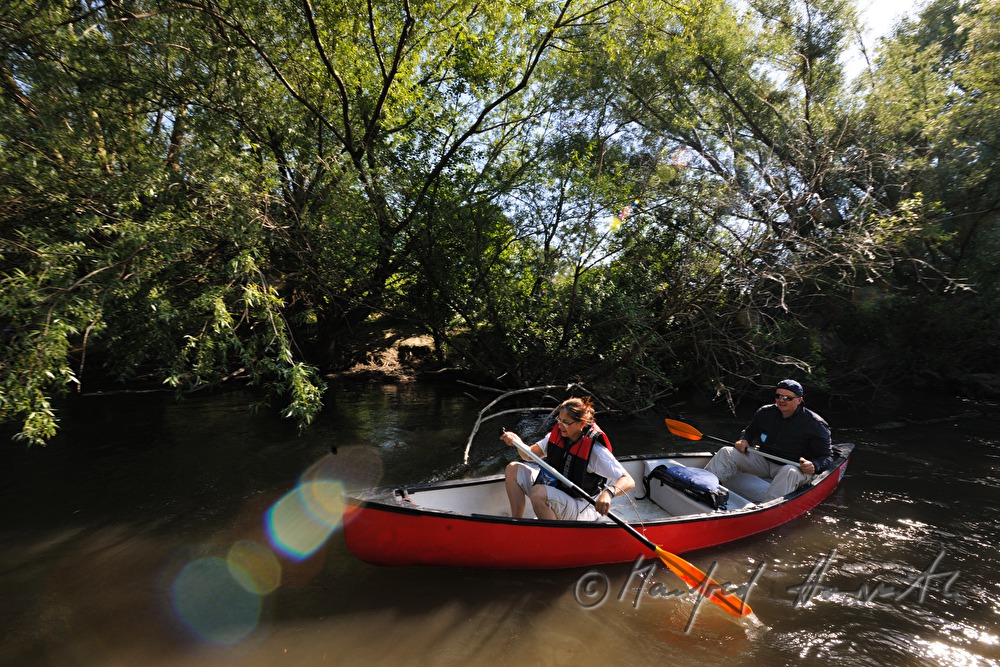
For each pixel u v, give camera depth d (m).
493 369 9.47
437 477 5.81
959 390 10.37
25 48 5.53
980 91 9.14
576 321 8.57
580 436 4.08
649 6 8.23
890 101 9.20
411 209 7.86
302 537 4.29
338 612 3.33
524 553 3.76
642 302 8.45
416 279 8.83
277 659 2.91
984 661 3.03
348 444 6.61
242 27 6.48
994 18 9.05
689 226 8.01
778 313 8.96
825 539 4.46
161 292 4.94
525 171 8.60
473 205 8.13
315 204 6.68
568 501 3.97
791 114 10.16
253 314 5.39
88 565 3.80
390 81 7.54
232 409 7.82
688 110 10.34
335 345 10.71
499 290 8.58
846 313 10.03
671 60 9.32
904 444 7.21
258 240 5.42
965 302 9.68
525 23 8.27
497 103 8.05
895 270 10.16
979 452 6.85
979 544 4.41
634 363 8.20
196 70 6.25
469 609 3.40
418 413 8.27
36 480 5.20
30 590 3.50
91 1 5.87
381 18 7.92
